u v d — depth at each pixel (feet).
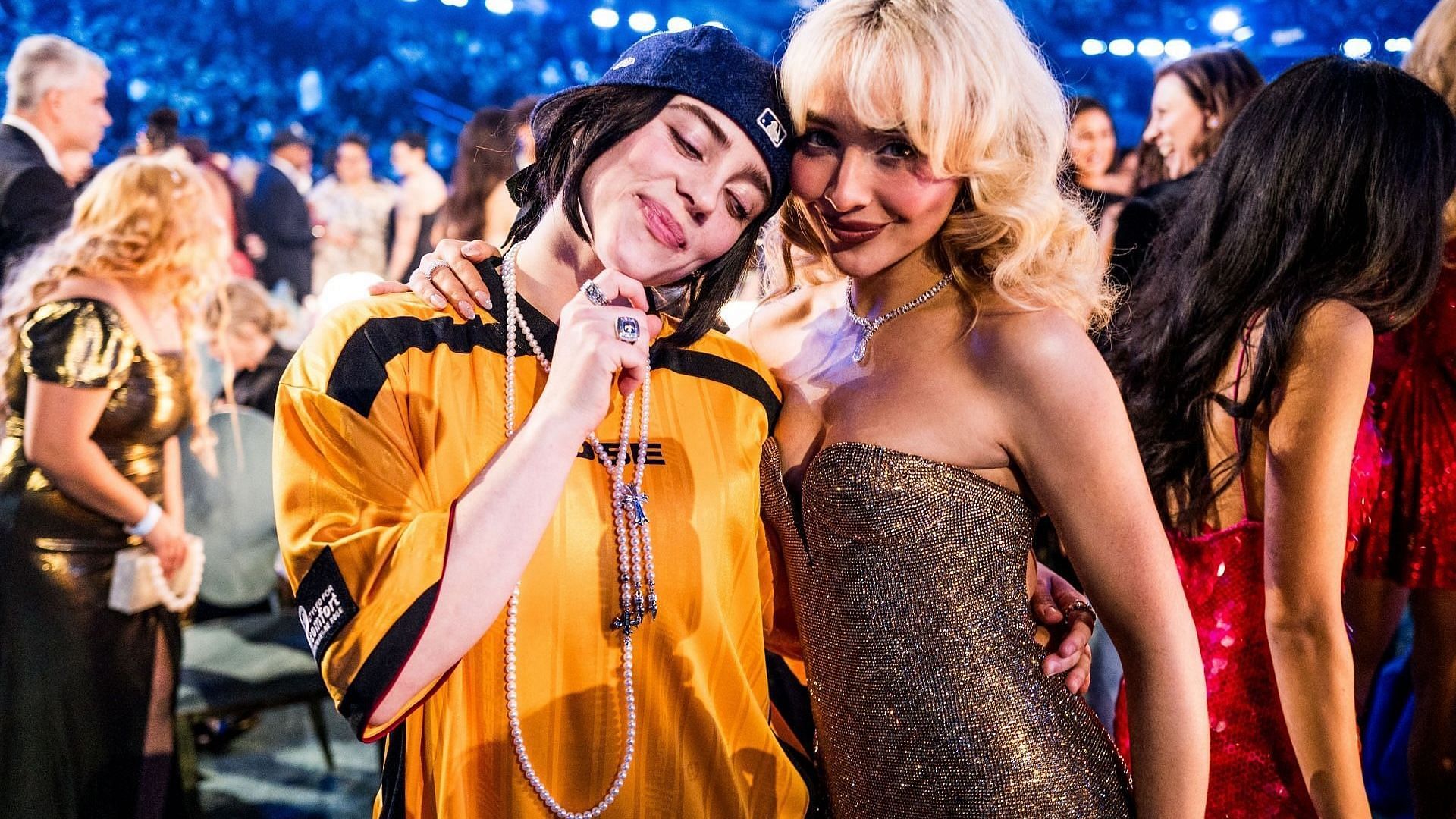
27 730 7.21
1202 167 9.02
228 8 26.30
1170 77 10.36
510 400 3.61
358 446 3.43
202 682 8.36
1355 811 4.57
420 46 27.99
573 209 3.64
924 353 3.90
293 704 8.53
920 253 3.99
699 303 3.90
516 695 3.56
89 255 7.54
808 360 4.27
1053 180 3.80
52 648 7.25
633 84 3.55
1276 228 4.82
